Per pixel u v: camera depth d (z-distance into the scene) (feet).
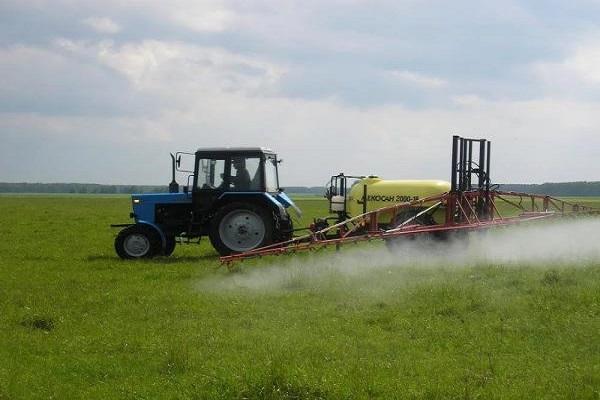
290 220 65.92
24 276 55.98
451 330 34.58
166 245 68.90
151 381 27.55
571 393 25.08
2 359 30.99
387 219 65.36
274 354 29.94
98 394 26.16
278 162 70.90
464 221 62.54
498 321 36.09
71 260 66.39
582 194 406.21
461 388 25.75
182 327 36.63
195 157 66.85
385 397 24.99
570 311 37.42
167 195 67.62
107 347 32.78
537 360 29.53
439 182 65.00
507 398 24.73
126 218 142.10
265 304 42.01
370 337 33.68
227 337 34.01
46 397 26.02
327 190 69.36
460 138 62.80
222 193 66.08
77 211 180.96
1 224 119.75
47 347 32.99
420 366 28.76
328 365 28.89
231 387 25.44
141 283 51.34
